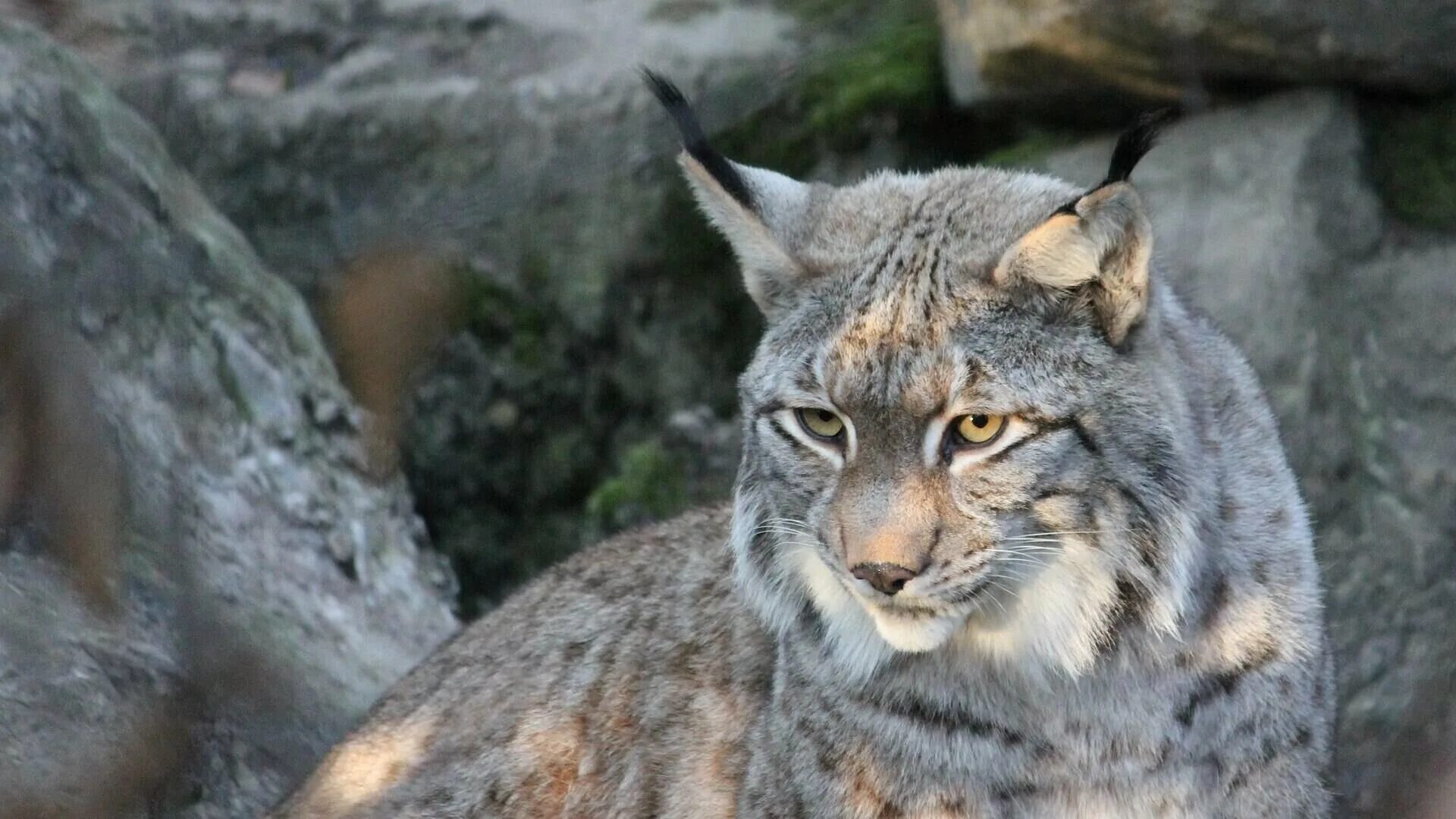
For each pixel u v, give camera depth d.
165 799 12.53
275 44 21.92
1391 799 9.63
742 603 11.38
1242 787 10.52
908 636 10.07
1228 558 10.41
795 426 10.41
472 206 12.83
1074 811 10.52
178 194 17.89
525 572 20.78
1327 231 17.62
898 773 10.52
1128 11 18.08
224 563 15.60
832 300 10.32
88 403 13.25
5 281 13.03
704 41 21.64
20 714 12.26
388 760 12.55
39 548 13.22
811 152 20.94
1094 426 10.01
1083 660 10.24
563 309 20.62
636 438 20.86
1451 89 18.28
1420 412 17.19
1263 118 18.25
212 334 17.05
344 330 10.36
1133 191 9.73
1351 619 16.36
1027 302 10.02
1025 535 10.09
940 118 21.03
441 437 20.42
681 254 20.78
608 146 19.48
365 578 16.97
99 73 19.19
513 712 12.15
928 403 9.91
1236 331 16.92
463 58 21.73
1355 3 17.62
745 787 11.00
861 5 22.20
